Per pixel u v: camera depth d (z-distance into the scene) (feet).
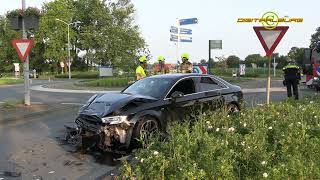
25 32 58.03
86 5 287.28
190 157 17.81
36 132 38.52
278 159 18.40
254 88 99.55
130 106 29.68
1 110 52.60
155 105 30.81
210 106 34.53
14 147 31.96
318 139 21.47
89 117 29.86
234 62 250.98
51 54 289.53
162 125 30.81
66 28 287.89
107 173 24.50
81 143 31.81
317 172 17.61
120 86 112.78
